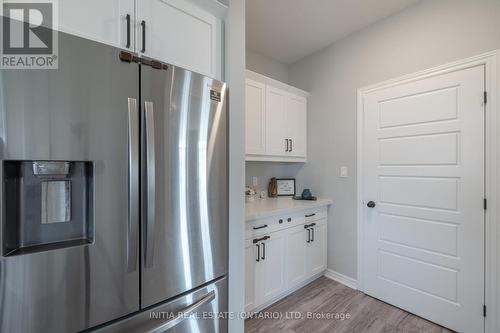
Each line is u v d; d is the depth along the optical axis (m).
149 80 1.02
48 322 0.78
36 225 0.84
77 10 0.89
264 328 1.83
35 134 0.76
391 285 2.15
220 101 1.30
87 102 0.85
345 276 2.52
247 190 2.62
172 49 1.16
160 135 1.05
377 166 2.26
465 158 1.74
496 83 1.60
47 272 0.78
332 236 2.66
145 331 0.99
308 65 2.94
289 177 3.15
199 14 1.27
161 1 1.12
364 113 2.37
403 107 2.08
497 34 1.60
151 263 1.01
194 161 1.18
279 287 2.13
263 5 2.04
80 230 0.92
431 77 1.91
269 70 2.99
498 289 1.59
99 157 0.88
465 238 1.74
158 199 1.04
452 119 1.81
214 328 1.28
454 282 1.79
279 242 2.13
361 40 2.40
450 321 1.80
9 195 0.78
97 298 0.88
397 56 2.12
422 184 1.97
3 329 0.71
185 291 1.15
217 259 1.29
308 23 2.30
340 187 2.58
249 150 2.29
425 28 1.95
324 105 2.75
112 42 0.98
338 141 2.60
